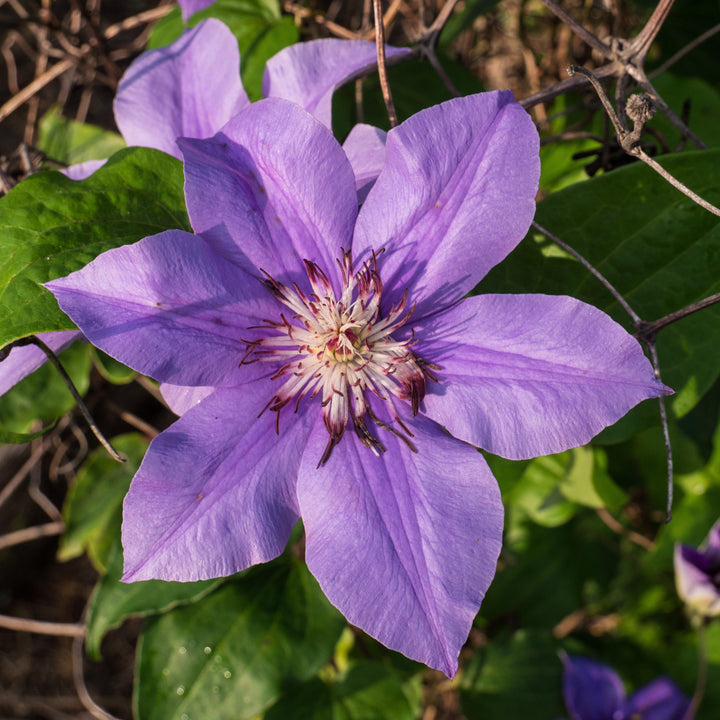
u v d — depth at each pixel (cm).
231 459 25
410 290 27
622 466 42
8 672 72
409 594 24
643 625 48
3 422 37
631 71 31
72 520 44
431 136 26
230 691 35
